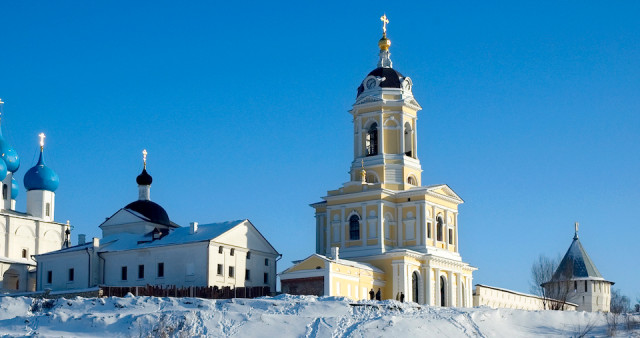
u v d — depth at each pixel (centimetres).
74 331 8231
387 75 11950
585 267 13862
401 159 11669
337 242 11550
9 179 13488
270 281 11481
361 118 11869
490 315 8894
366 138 11856
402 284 11006
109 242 11619
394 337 8075
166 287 10562
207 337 7962
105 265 11444
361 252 11325
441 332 8331
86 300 8962
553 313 9100
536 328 8831
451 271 11575
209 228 11244
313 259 10506
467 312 8888
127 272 11262
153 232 11506
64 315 8462
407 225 11456
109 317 8356
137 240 11569
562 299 11844
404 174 11631
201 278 10712
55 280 11675
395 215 11538
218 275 10819
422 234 11362
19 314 8862
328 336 8025
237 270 11056
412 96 12006
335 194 11650
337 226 11594
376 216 11344
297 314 8544
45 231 13450
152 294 10131
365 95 11838
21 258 13112
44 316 8469
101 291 10025
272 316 8338
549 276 12456
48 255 11762
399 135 11750
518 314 9038
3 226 12988
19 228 13162
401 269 11038
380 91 11794
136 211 12494
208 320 8250
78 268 11494
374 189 11388
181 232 11388
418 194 11431
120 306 8788
